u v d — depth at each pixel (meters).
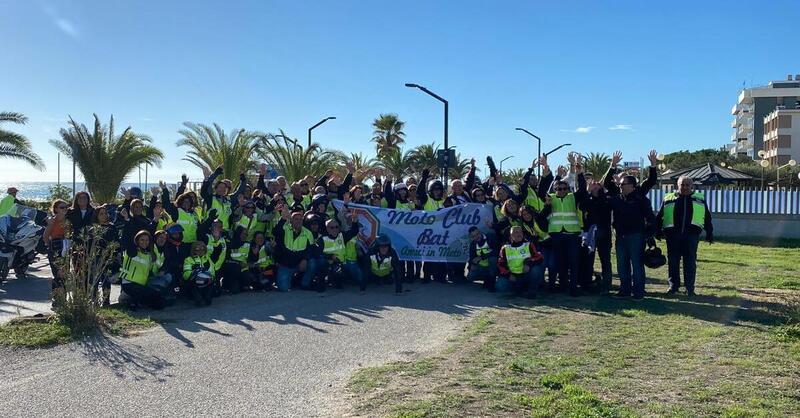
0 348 6.90
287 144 29.33
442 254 11.80
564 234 10.19
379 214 11.94
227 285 10.84
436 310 9.12
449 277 11.98
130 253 9.14
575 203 10.30
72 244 8.88
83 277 7.98
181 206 10.59
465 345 7.02
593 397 5.15
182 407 5.16
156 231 9.92
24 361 6.48
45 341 7.12
